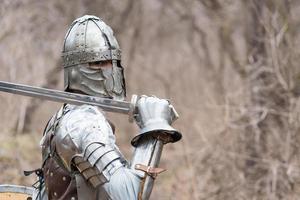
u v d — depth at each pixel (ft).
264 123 51.96
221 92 62.03
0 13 77.15
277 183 49.90
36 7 82.58
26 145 66.80
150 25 99.76
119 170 21.97
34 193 25.81
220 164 52.16
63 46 24.29
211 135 53.62
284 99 52.37
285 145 50.72
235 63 65.10
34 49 81.15
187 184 53.52
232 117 52.80
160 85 90.27
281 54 53.67
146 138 22.99
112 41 23.95
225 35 73.51
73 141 22.50
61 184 23.22
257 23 57.62
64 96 23.61
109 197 22.15
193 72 86.28
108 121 23.39
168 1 97.40
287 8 56.18
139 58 95.40
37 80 79.51
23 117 69.62
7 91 24.11
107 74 23.89
